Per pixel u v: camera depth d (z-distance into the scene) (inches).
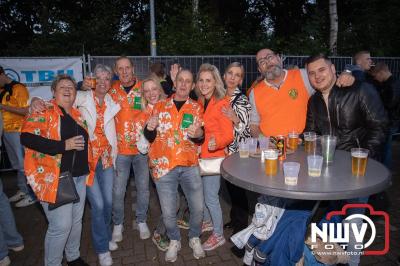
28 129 103.3
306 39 378.6
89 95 123.7
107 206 135.5
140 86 142.2
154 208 189.2
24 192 204.2
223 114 121.2
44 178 105.6
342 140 115.5
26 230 167.2
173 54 352.8
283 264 93.5
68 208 109.5
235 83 131.9
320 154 109.7
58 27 418.3
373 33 453.7
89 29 424.2
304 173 89.7
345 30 480.4
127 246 147.5
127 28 600.1
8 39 570.3
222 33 383.6
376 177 85.5
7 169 254.5
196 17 378.6
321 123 120.5
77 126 114.0
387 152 194.4
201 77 124.9
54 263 112.3
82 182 117.6
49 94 241.9
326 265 94.1
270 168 88.2
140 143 133.0
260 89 135.6
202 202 129.0
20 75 232.7
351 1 531.2
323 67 112.4
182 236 155.2
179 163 119.6
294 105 129.9
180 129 119.6
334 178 85.0
